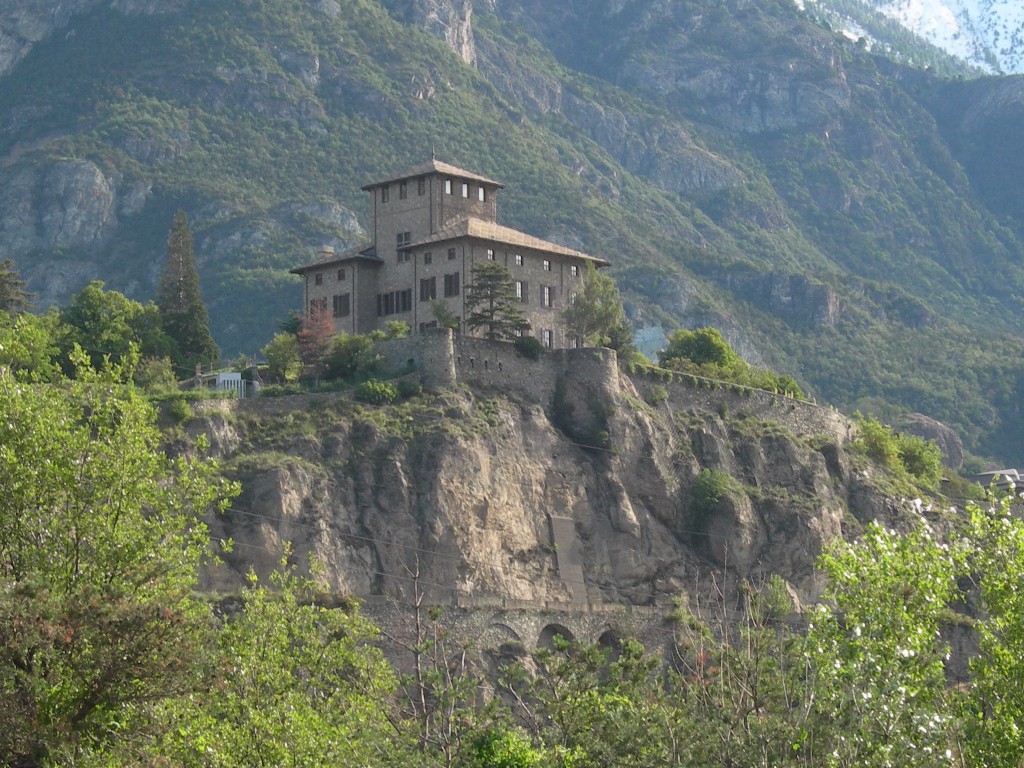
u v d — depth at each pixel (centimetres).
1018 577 11875
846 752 10400
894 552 12081
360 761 11600
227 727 11388
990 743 11288
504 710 12412
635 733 11281
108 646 10050
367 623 14462
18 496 11081
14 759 9825
